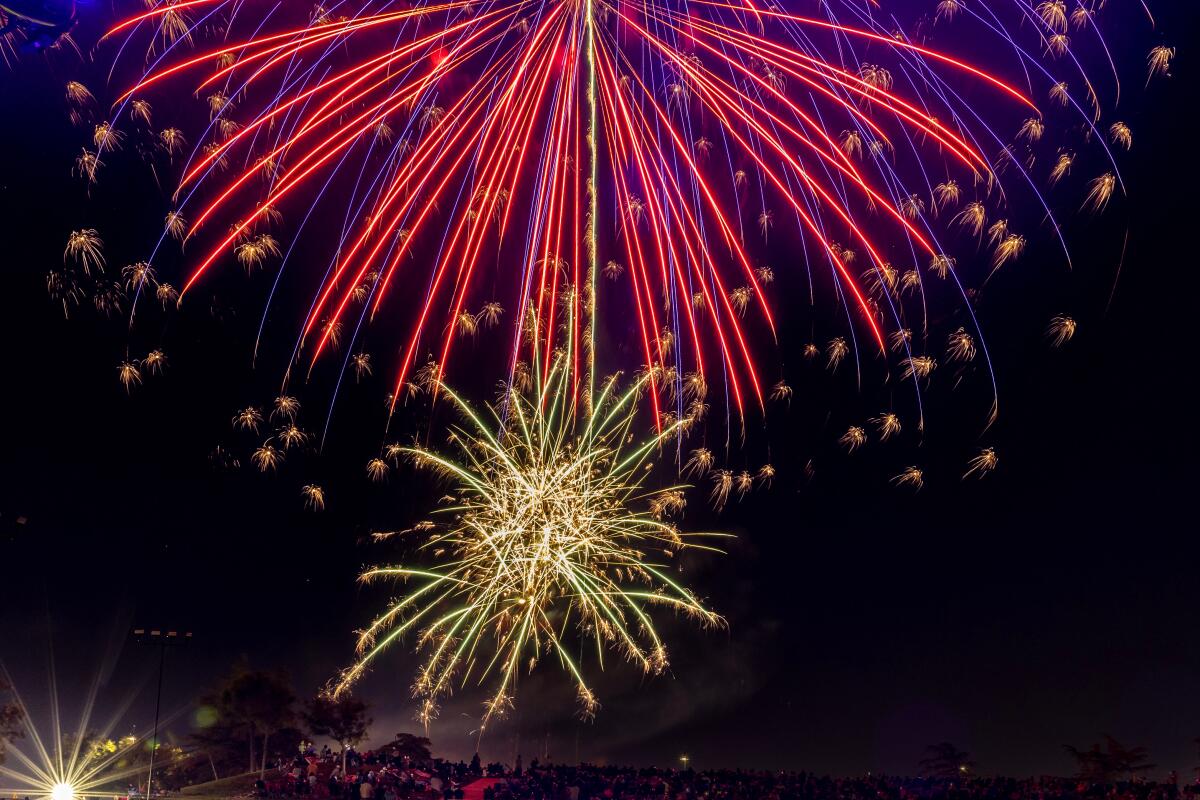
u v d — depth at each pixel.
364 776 62.69
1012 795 65.19
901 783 70.12
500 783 65.50
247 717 86.88
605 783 66.69
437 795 64.19
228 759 94.94
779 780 70.81
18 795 77.62
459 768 73.00
